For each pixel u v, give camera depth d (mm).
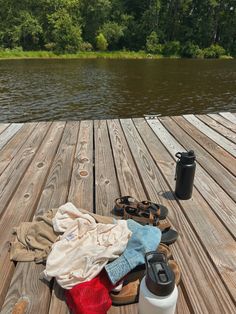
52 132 4613
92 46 38750
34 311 1588
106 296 1589
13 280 1783
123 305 1617
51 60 30484
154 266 1314
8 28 34594
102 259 1728
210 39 40062
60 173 3178
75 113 11031
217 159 3494
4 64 26000
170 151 3744
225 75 20438
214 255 1986
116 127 4840
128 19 40094
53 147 3957
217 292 1709
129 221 2053
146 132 4551
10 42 34938
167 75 20469
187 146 3922
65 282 1648
